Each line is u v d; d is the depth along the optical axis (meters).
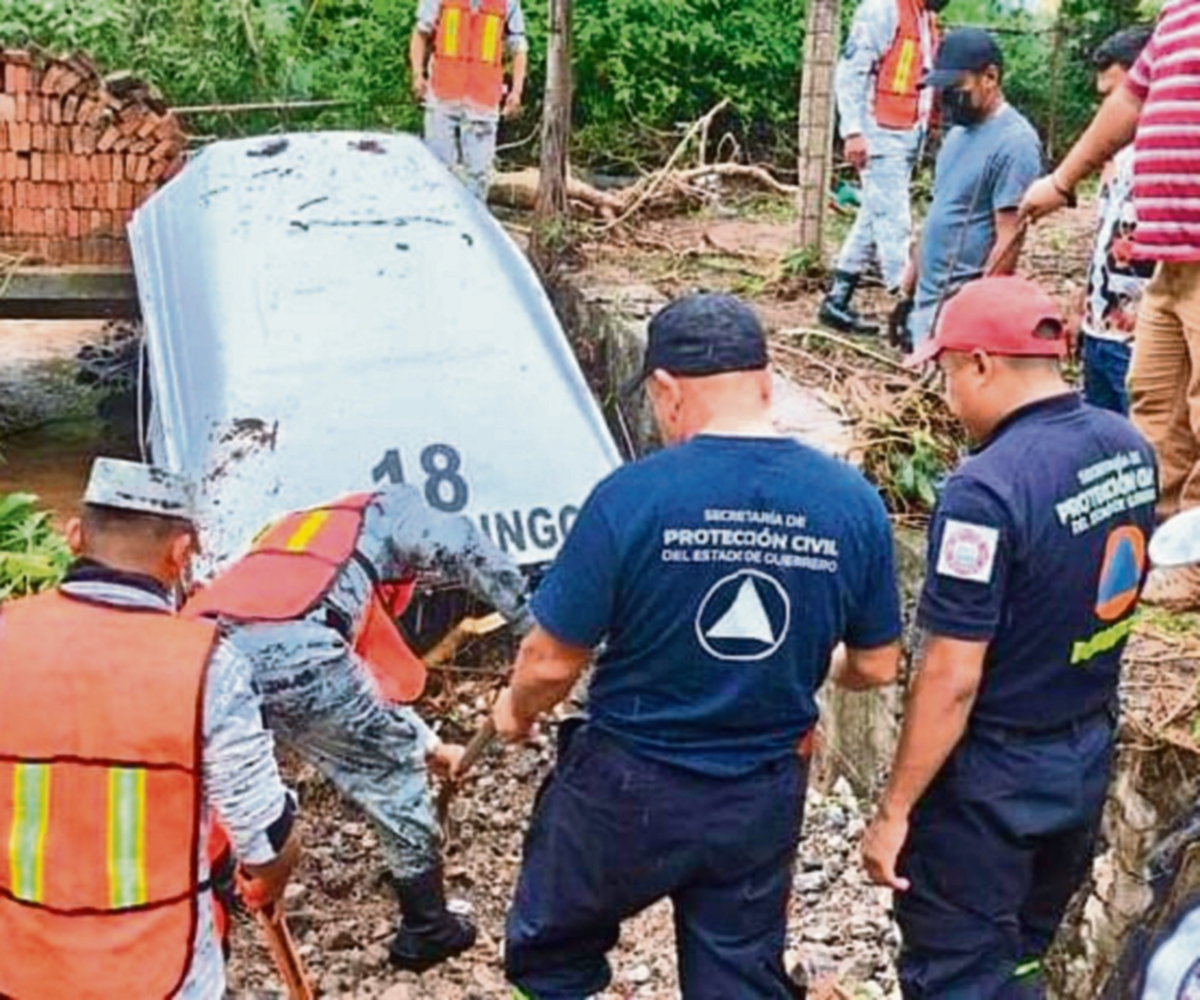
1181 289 5.51
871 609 3.94
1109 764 4.18
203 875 3.82
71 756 3.65
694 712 3.84
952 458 7.01
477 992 5.58
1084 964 4.84
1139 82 5.57
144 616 3.73
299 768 6.71
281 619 5.33
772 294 9.88
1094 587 3.93
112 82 9.55
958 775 4.04
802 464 3.84
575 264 10.55
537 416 7.41
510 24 11.33
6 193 9.53
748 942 4.02
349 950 5.80
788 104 14.75
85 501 3.77
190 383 7.52
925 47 8.85
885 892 5.83
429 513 5.78
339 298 7.66
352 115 13.00
